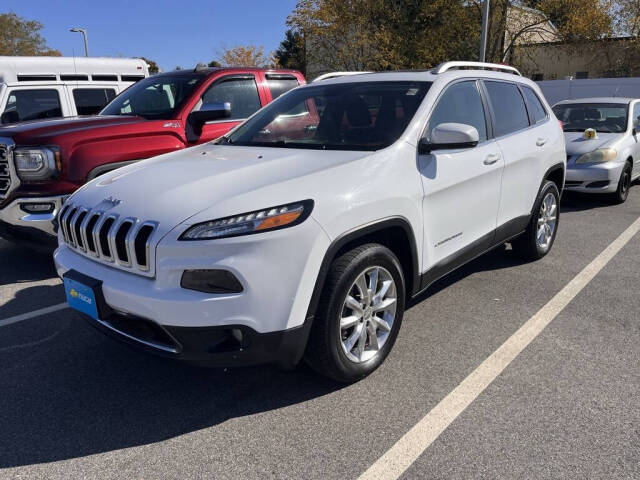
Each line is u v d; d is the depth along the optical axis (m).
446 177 3.47
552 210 5.29
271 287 2.52
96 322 2.84
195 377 3.20
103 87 9.70
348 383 3.08
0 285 4.76
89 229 2.86
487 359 3.34
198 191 2.73
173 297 2.46
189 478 2.35
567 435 2.59
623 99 9.12
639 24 26.92
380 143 3.28
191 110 5.70
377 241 3.19
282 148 3.51
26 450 2.55
